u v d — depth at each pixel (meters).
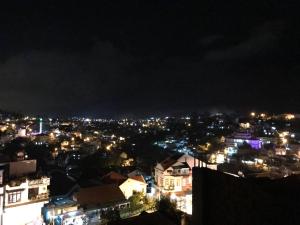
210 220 10.89
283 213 8.62
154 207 40.12
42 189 39.44
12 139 112.12
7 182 36.72
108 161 77.06
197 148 93.19
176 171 50.03
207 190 11.09
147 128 197.88
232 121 173.25
